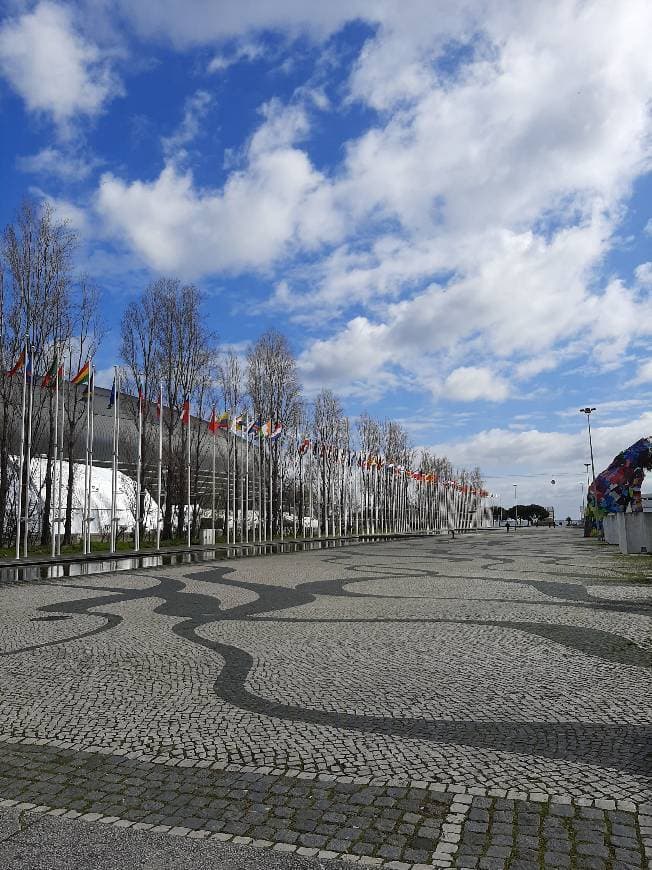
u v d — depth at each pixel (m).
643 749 6.55
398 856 4.55
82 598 18.88
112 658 10.85
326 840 4.78
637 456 45.38
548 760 6.27
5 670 10.10
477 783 5.74
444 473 128.38
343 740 6.87
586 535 69.81
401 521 96.88
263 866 4.44
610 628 13.23
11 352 41.22
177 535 56.88
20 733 7.21
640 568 26.80
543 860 4.47
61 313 43.06
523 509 180.88
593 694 8.52
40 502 44.88
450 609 16.06
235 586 21.83
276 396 68.94
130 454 58.41
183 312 54.75
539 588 20.25
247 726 7.35
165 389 54.31
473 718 7.59
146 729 7.29
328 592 19.97
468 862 4.46
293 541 62.53
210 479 68.00
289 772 6.03
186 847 4.70
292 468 71.12
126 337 53.66
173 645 11.89
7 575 26.42
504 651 11.20
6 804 5.45
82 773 6.08
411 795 5.52
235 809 5.30
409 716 7.68
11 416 43.41
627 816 5.09
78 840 4.82
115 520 39.41
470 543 57.38
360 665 10.25
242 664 10.37
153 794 5.61
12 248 41.03
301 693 8.67
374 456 88.12
